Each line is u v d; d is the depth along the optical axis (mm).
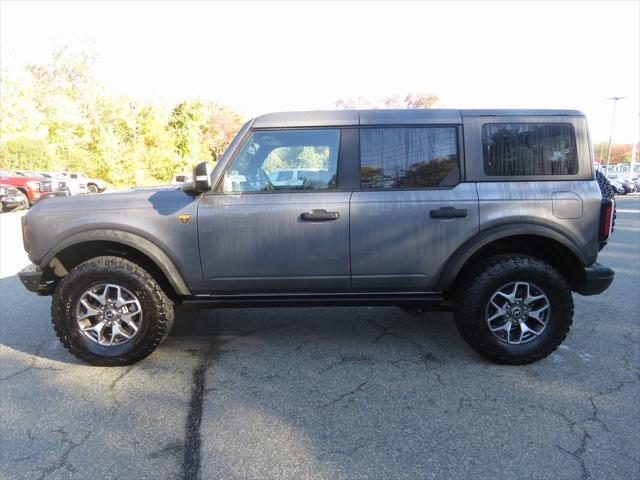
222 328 4172
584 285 3348
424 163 3283
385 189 3264
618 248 7965
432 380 3125
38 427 2609
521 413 2701
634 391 2945
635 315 4395
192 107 34406
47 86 32906
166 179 30047
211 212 3213
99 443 2455
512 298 3275
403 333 3998
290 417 2691
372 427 2578
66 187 18031
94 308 3332
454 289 3445
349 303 3381
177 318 4441
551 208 3211
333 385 3078
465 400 2857
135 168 28078
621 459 2277
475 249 3211
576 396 2891
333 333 4020
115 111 28172
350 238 3236
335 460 2297
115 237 3209
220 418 2695
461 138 3264
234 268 3281
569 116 3285
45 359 3545
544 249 3492
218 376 3234
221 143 46719
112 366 3396
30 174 18547
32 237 3279
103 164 27281
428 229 3223
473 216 3207
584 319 4285
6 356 3602
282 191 3264
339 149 3277
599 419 2627
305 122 3285
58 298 3254
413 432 2525
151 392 3012
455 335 3941
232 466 2262
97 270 3213
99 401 2900
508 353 3268
